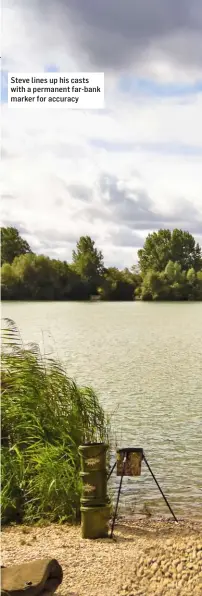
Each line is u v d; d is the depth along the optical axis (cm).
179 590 580
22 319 7712
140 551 694
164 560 654
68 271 10688
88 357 3838
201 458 1212
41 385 923
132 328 6794
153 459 1208
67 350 4344
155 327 6969
